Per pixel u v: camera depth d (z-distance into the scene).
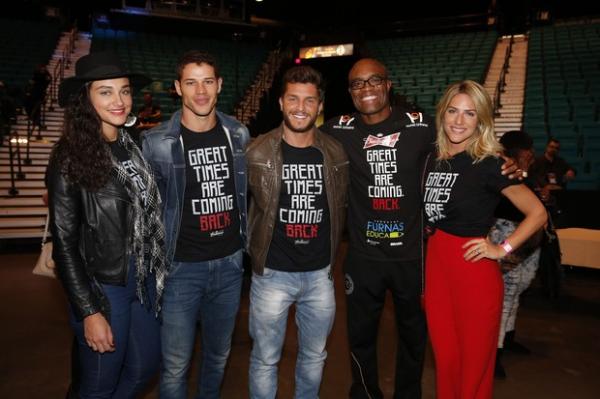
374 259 2.62
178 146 2.23
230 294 2.43
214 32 17.31
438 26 17.48
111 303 1.95
